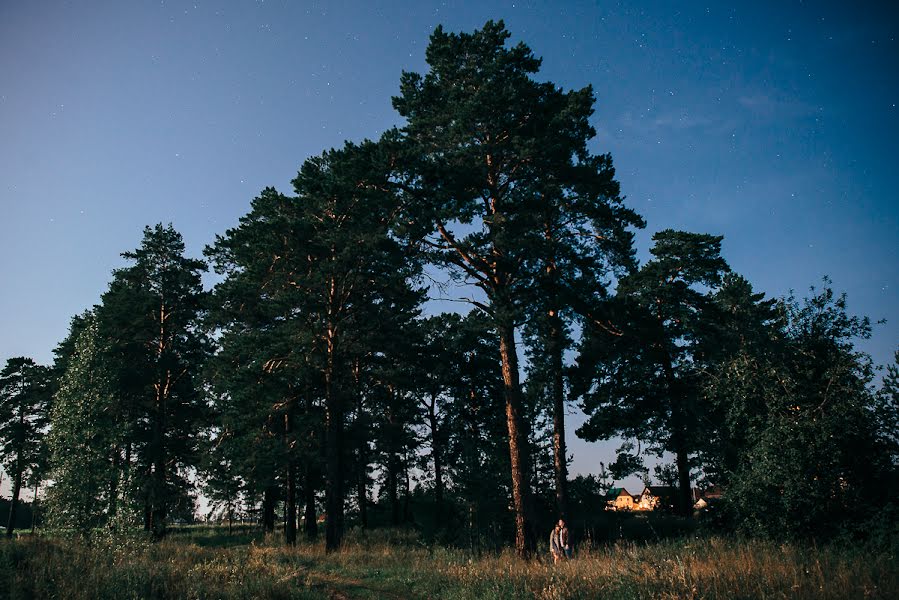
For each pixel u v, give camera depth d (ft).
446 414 120.57
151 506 101.55
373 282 80.23
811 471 41.11
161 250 119.55
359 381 100.94
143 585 32.01
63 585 30.99
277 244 76.89
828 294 46.52
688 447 82.94
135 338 111.96
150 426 112.78
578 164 63.41
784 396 43.37
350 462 112.16
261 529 122.62
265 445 85.66
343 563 52.34
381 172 55.98
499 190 61.31
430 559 54.03
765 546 38.96
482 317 60.44
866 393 40.81
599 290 66.13
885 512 36.96
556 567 38.29
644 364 88.17
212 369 95.71
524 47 60.95
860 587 25.09
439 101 62.44
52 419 58.34
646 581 28.91
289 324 82.74
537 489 92.17
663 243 91.91
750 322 52.90
